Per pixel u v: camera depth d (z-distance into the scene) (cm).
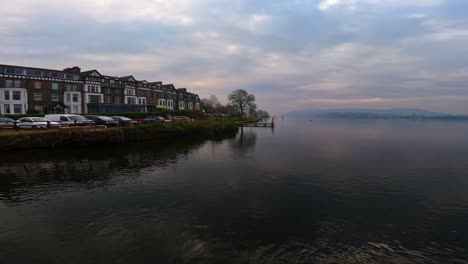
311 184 1802
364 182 1867
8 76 5472
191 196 1520
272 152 3247
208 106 13562
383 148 3716
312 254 938
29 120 3191
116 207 1332
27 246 956
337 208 1369
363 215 1284
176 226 1133
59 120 3588
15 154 2559
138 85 8606
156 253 923
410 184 1828
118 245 971
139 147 3312
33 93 5828
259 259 900
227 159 2708
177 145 3672
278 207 1371
